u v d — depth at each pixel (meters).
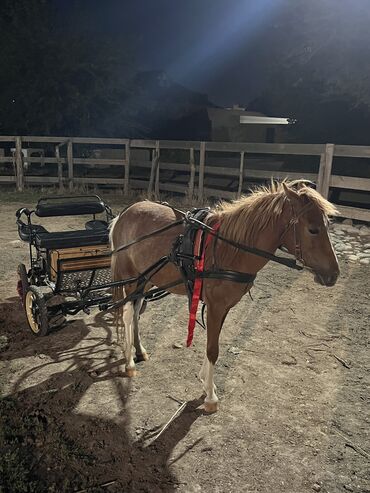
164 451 3.34
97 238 4.92
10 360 4.50
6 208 12.11
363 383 4.20
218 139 31.20
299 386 4.13
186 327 5.29
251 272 3.48
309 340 5.00
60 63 19.11
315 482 3.08
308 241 3.11
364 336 5.11
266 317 5.57
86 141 14.54
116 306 4.17
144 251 4.05
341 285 6.65
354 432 3.56
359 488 3.04
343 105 14.67
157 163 13.81
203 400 3.92
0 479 3.01
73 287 4.88
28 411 3.75
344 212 9.69
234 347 4.81
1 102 19.00
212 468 3.18
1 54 18.77
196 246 3.56
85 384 4.12
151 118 26.55
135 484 3.04
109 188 15.66
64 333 5.08
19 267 5.30
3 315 5.54
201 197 12.44
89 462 3.22
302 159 15.77
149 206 4.38
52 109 18.98
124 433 3.51
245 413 3.75
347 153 9.50
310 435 3.52
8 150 19.14
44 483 3.04
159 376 4.27
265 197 3.37
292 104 15.70
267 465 3.22
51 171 17.81
